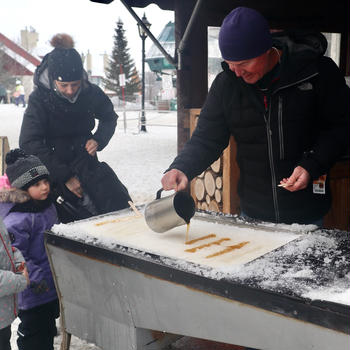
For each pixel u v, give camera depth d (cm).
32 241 199
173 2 326
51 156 263
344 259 130
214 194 306
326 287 110
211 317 125
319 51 162
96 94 284
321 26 354
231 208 287
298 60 161
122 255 145
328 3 353
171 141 1141
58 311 208
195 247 150
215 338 126
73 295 174
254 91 170
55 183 256
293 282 114
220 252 144
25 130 265
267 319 111
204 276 123
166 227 159
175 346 216
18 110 2114
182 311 133
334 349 100
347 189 301
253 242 153
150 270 137
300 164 166
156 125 1578
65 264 171
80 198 267
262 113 171
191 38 306
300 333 105
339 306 98
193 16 279
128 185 610
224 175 288
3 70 2709
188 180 177
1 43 2730
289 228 162
